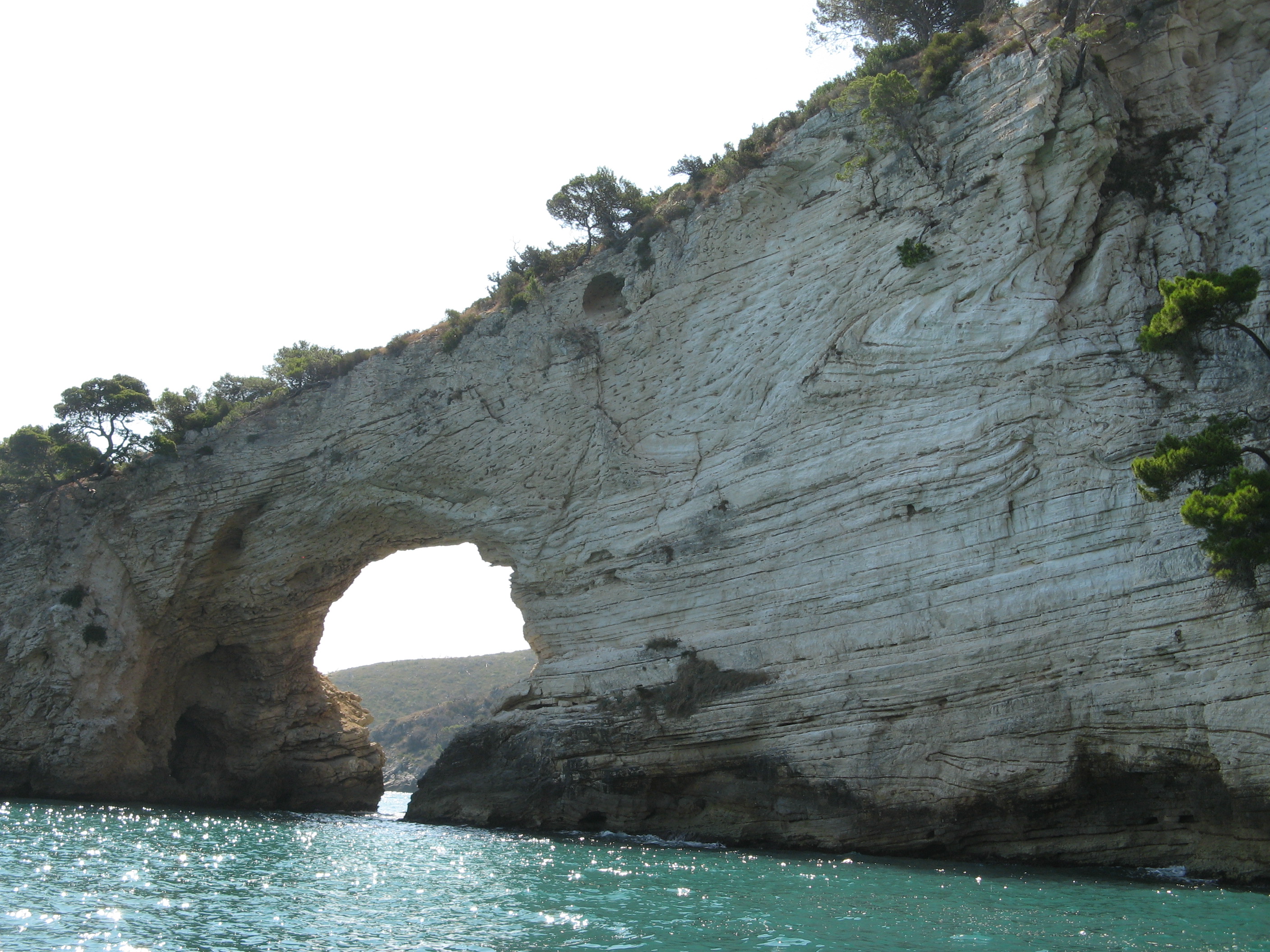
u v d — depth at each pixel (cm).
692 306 3288
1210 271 2323
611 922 1449
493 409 3666
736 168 3331
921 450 2481
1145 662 1984
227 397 4691
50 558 4056
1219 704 1850
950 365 2498
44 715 3809
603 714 3038
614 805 2917
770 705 2622
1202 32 2566
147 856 2080
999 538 2297
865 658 2480
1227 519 1741
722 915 1509
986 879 1897
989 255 2525
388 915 1487
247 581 4078
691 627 2956
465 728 3478
